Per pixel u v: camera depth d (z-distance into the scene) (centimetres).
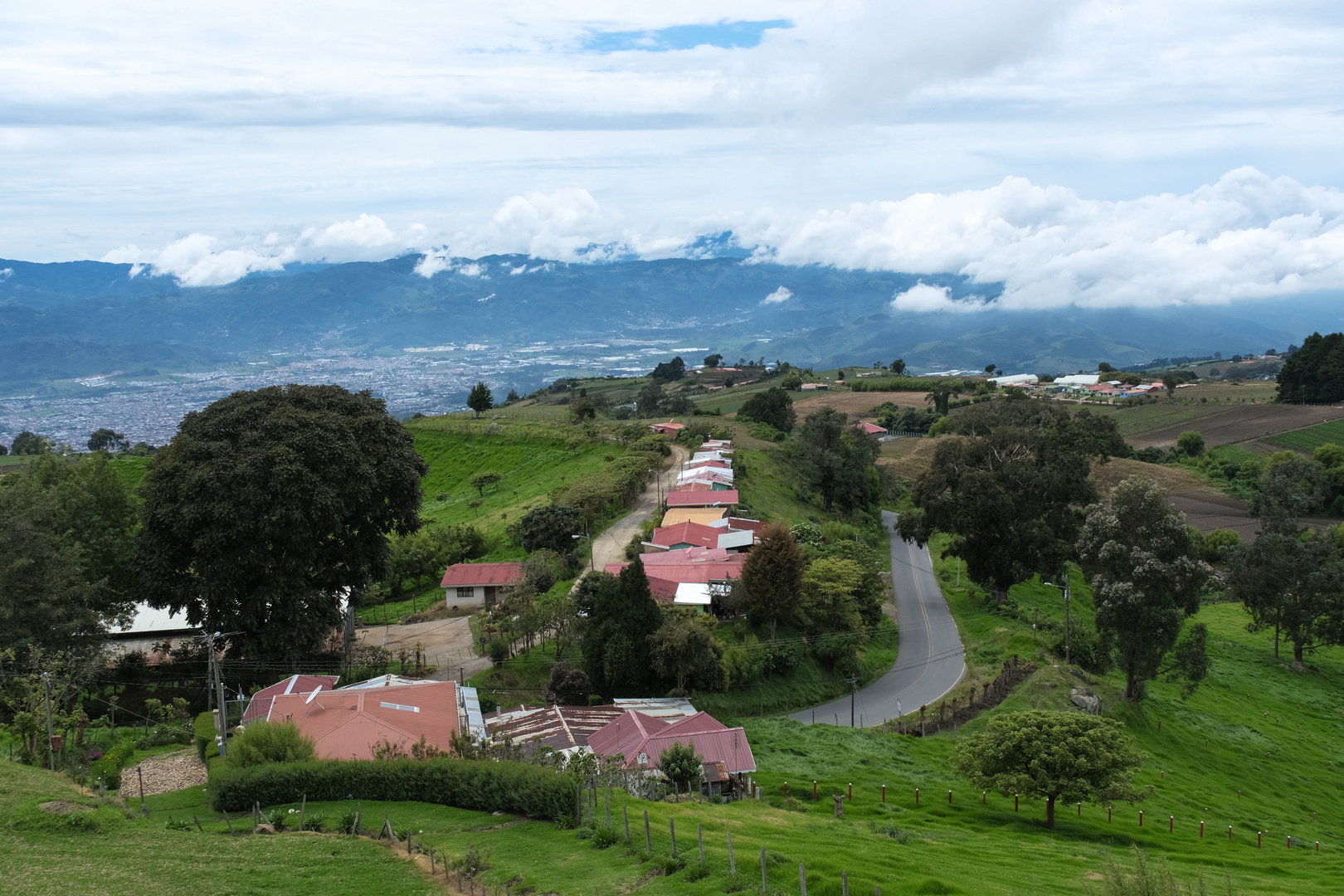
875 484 14425
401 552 9738
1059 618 8994
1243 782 6378
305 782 3669
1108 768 4441
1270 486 11531
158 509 6088
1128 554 7206
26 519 5634
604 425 16188
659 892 2541
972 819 4659
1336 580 9281
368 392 7462
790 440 15388
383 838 3112
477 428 16100
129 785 4253
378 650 6762
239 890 2584
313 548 6328
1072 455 9719
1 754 4200
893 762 5478
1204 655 7294
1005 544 9156
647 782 4028
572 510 9456
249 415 6662
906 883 2900
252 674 6244
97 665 5597
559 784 3278
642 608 6359
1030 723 4709
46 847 2850
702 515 10119
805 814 4184
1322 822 5900
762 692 6756
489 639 7131
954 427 12875
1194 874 3956
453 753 4125
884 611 9275
